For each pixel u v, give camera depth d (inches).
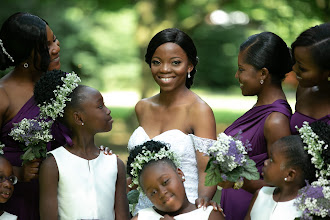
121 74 994.7
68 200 155.4
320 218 138.9
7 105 168.2
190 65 181.0
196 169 176.7
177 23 653.3
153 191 147.7
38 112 168.2
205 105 176.2
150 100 187.9
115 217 162.9
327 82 160.7
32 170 159.6
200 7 645.3
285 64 173.6
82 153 160.9
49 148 168.7
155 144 155.7
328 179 145.8
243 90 176.2
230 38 1000.2
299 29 582.9
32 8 755.4
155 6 622.8
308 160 146.9
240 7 629.9
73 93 159.5
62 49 895.1
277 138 164.4
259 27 960.9
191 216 150.2
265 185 165.2
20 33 169.8
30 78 174.6
